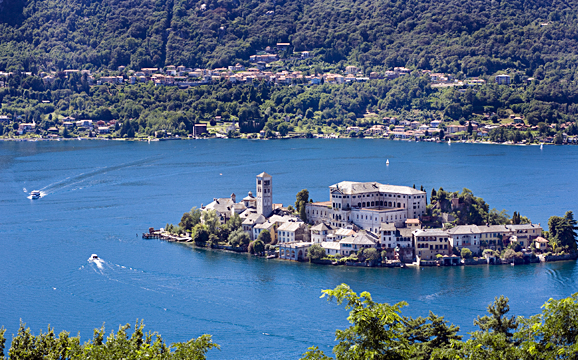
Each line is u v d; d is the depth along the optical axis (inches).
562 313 5856.3
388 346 5880.9
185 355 6225.4
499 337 6264.8
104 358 6382.9
